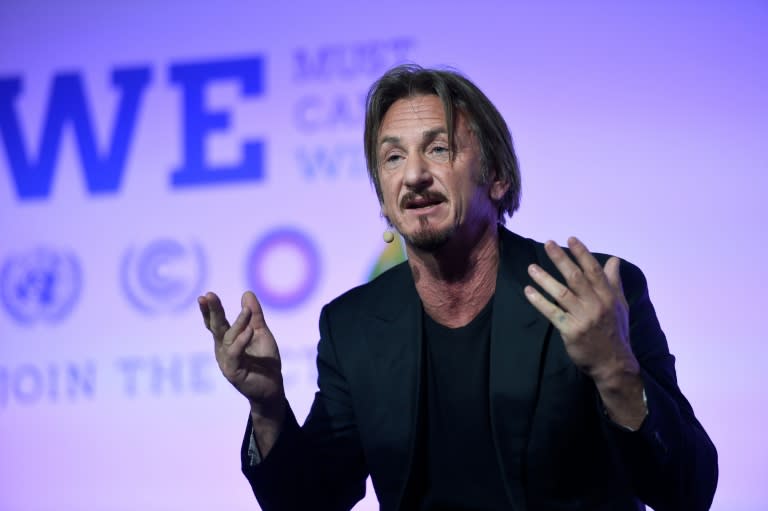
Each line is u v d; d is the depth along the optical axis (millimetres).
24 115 12992
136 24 12867
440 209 5301
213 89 12461
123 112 12703
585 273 4355
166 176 12391
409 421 5391
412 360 5504
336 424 5777
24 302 12508
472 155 5457
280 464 5309
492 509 5273
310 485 5477
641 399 4500
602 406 4609
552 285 4375
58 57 13031
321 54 12203
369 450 5488
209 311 5059
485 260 5543
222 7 12609
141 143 12555
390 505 5410
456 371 5500
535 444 5113
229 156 12234
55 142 12836
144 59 12766
